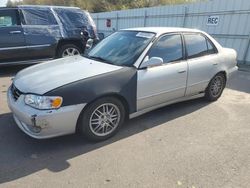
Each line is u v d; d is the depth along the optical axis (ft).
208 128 13.14
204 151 10.89
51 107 9.79
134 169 9.52
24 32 22.98
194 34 15.08
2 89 18.90
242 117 14.73
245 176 9.29
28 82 10.86
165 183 8.79
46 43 24.16
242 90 20.63
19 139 11.49
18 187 8.44
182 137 12.09
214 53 16.10
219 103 16.97
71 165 9.69
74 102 10.12
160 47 13.08
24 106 10.14
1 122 13.12
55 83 10.30
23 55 23.47
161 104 13.70
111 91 10.95
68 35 25.25
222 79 17.11
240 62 35.09
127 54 12.68
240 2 33.45
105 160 10.05
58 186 8.53
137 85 11.91
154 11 47.80
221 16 36.24
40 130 9.91
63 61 13.33
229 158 10.43
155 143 11.44
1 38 22.09
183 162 10.04
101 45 14.55
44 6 24.18
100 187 8.52
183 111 15.28
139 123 13.42
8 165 9.61
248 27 33.27
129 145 11.21
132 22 55.26
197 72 14.76
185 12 41.16
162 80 12.92
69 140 11.49
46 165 9.66
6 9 22.31
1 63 22.84
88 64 12.29
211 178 9.12
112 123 11.68
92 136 11.14
